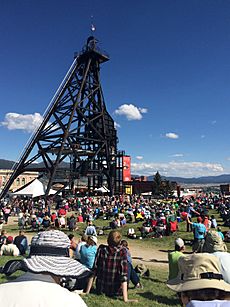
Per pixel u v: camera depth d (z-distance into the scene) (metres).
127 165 89.25
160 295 9.76
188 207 36.66
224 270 4.54
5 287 2.16
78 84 64.56
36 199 55.62
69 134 59.88
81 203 51.22
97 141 66.19
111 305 7.72
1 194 59.59
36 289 2.12
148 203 50.72
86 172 63.38
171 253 9.67
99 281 8.41
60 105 63.16
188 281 2.63
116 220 33.19
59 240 2.53
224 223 32.16
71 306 2.09
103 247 8.51
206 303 2.40
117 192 77.19
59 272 2.36
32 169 61.34
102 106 68.00
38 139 61.00
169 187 100.25
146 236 28.12
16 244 16.30
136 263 18.81
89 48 64.12
